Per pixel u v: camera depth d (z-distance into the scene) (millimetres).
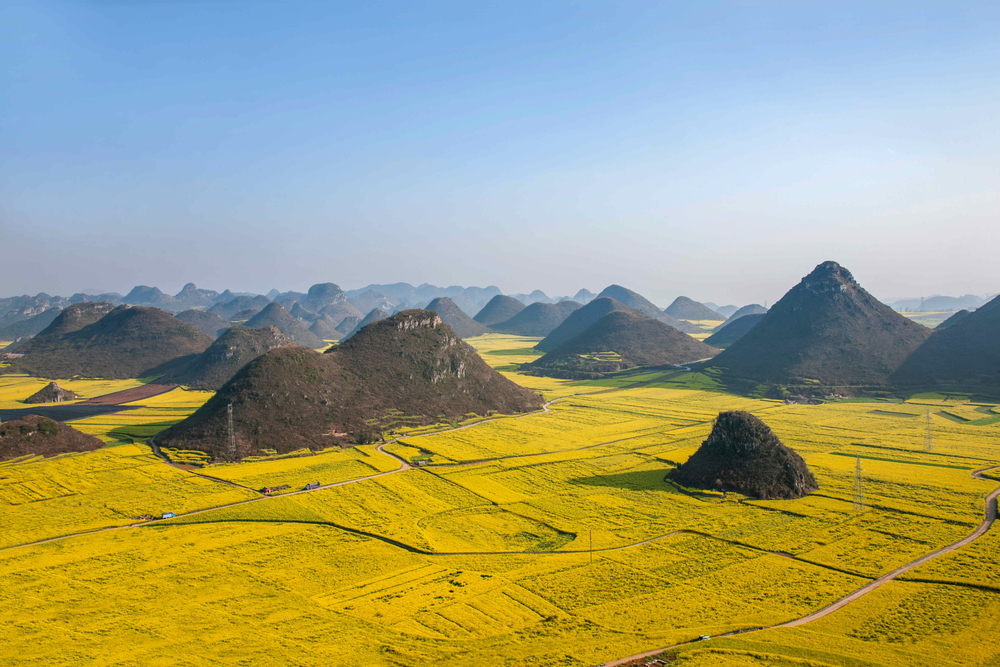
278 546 110062
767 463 145000
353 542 112125
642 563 102875
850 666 71688
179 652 74750
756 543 111062
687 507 131375
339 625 82250
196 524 120188
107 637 78625
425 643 77312
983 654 74375
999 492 137750
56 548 108188
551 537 115188
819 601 89250
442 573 99250
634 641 77250
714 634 79938
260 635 79188
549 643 77062
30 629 80688
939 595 90250
